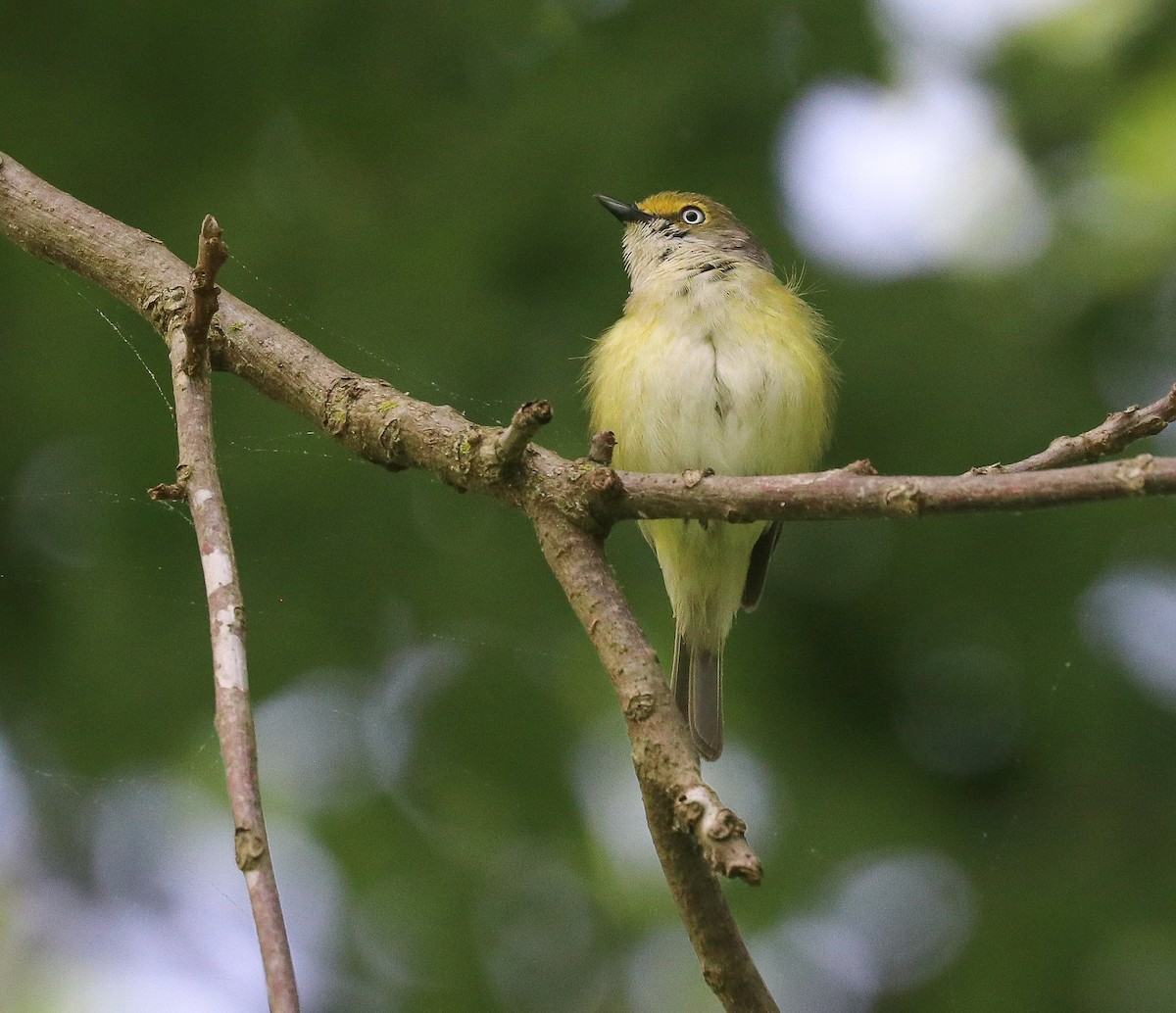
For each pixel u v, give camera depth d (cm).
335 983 1065
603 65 1135
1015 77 1309
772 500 495
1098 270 1259
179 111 1130
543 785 1128
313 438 1097
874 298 1152
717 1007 1100
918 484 464
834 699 1195
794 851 1135
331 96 1142
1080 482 440
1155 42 1298
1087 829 1145
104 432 1076
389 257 1102
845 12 1120
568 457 1089
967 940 1100
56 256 659
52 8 1106
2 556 1091
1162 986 1044
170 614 1080
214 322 611
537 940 1107
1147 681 1162
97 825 1099
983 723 1198
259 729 1110
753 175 1138
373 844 1102
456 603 1119
